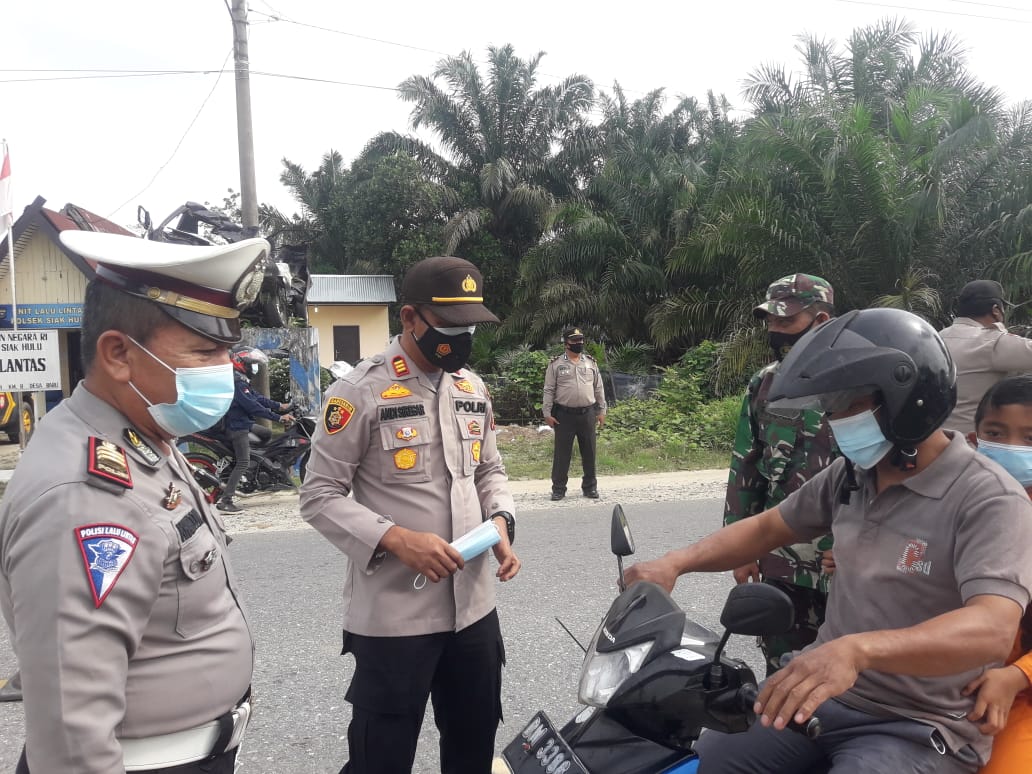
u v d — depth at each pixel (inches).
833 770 70.7
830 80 711.7
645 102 1012.5
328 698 148.9
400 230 1048.8
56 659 50.9
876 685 72.1
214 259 60.2
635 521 287.1
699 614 188.2
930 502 69.6
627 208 829.8
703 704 67.3
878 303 551.5
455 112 1040.8
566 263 823.1
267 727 138.8
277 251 517.7
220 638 62.2
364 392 96.3
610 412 528.4
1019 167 570.6
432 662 95.8
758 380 124.6
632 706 69.9
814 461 117.0
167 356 60.0
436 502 97.1
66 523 52.6
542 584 213.2
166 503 59.2
